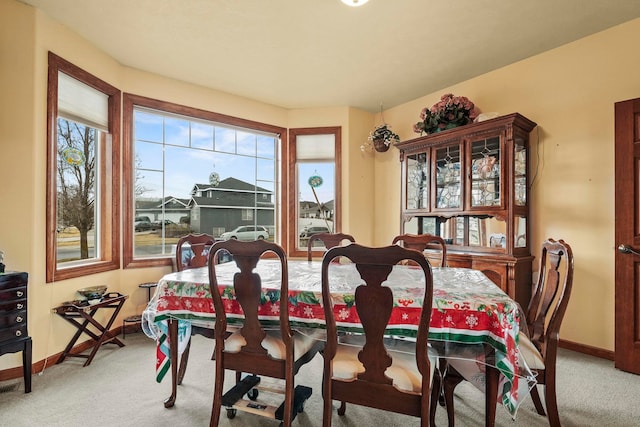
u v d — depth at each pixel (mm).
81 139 2830
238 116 3852
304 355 1647
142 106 3225
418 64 3086
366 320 1234
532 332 1757
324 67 3152
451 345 1408
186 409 1805
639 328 2201
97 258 2969
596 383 2078
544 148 2861
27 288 2023
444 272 2004
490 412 1352
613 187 2484
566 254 1491
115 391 1990
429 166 3377
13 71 2182
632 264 2232
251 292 1460
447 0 2170
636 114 2240
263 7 2258
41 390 1995
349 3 2154
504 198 2740
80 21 2432
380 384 1245
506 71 3111
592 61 2590
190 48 2809
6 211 2158
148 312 1798
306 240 4270
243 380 1898
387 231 4250
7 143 2162
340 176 4156
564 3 2203
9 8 2172
